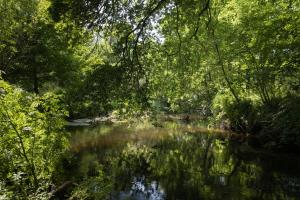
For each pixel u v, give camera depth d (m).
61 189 9.73
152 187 11.62
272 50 18.73
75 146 17.89
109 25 9.67
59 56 29.27
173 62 11.78
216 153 18.36
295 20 15.78
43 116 8.80
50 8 9.59
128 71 9.52
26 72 30.33
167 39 10.98
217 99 30.03
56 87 30.81
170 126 31.84
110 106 9.49
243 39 22.19
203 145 21.11
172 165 15.16
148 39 10.05
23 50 27.12
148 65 10.20
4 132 8.07
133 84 9.73
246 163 15.77
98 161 14.70
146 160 15.95
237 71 25.30
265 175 13.55
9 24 23.06
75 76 29.47
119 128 27.69
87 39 10.03
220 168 14.72
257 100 26.22
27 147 8.42
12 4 22.55
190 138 24.17
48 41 27.55
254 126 24.23
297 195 11.02
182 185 12.06
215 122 31.61
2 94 8.21
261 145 21.00
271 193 11.17
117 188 11.17
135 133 25.48
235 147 20.36
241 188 11.80
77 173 11.84
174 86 12.28
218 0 13.65
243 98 27.28
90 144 19.00
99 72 9.34
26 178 8.18
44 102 9.24
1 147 8.05
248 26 19.66
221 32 22.55
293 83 21.86
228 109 27.78
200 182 12.47
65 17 9.45
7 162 8.01
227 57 23.52
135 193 10.83
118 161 15.20
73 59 30.06
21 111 8.69
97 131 24.83
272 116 20.81
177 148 19.83
